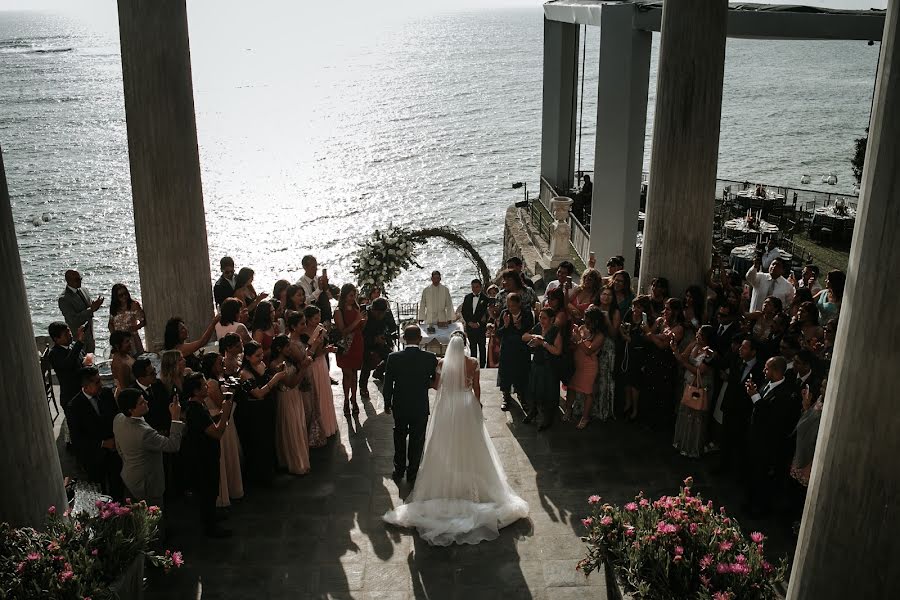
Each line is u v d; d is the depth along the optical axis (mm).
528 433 8359
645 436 8281
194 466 6320
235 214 41219
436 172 49719
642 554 4527
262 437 7133
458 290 28266
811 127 60719
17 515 4684
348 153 58438
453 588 5891
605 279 9242
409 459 7398
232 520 6762
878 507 3336
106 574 4574
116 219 40375
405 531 6617
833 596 3547
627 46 13602
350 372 8594
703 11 8148
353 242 35219
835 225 17547
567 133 20719
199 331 8930
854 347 3355
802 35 12328
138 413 5891
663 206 8820
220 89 116062
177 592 5812
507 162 51562
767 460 6613
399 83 110938
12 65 166250
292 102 94938
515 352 8734
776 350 7289
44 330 25562
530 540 6500
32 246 35656
